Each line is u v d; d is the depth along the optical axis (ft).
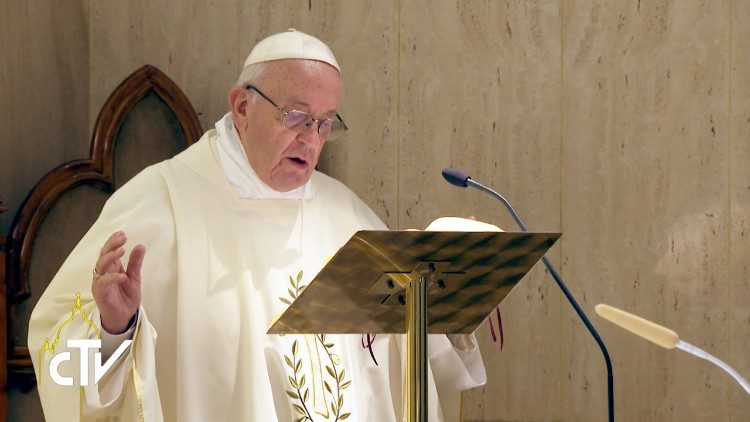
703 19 55.72
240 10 61.98
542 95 57.98
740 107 55.01
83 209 57.00
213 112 62.18
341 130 41.55
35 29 58.90
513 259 28.78
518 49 58.39
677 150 55.88
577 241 57.21
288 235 41.86
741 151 54.95
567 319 57.21
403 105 59.57
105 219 40.29
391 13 59.98
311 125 40.42
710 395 54.95
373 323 30.73
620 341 56.29
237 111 41.86
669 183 55.93
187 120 59.06
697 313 55.31
